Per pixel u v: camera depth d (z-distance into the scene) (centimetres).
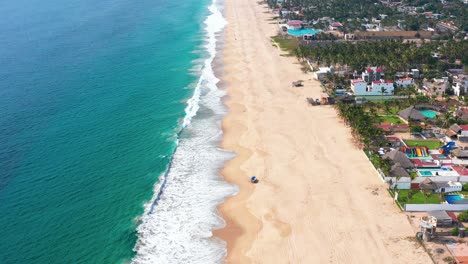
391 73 14038
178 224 7669
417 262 6300
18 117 12019
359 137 10150
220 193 8544
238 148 10288
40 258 6875
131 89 14212
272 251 6819
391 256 6475
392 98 12825
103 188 8756
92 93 13838
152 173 9300
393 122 11131
